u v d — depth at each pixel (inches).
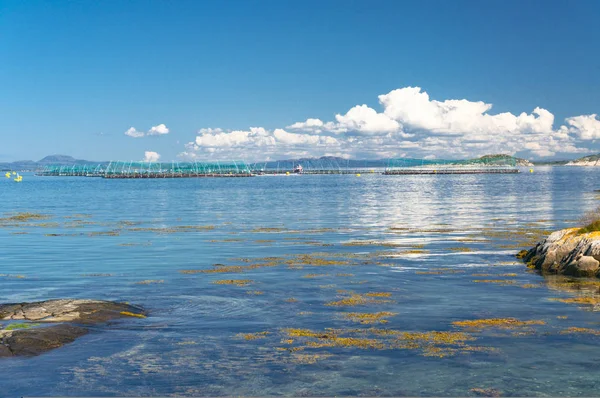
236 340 746.8
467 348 705.0
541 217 2682.1
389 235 1998.0
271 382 609.3
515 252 1533.0
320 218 2837.1
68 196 5984.3
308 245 1729.8
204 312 894.4
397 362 661.3
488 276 1186.0
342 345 722.2
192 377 624.7
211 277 1196.5
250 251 1604.3
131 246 1742.1
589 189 6048.2
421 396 572.4
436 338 744.3
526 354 682.2
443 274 1210.0
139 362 669.9
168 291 1055.6
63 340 743.7
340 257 1464.1
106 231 2224.4
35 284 1139.9
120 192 7121.1
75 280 1179.3
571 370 632.4
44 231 2234.3
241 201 4694.9
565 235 1299.2
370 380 611.5
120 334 774.5
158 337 762.2
